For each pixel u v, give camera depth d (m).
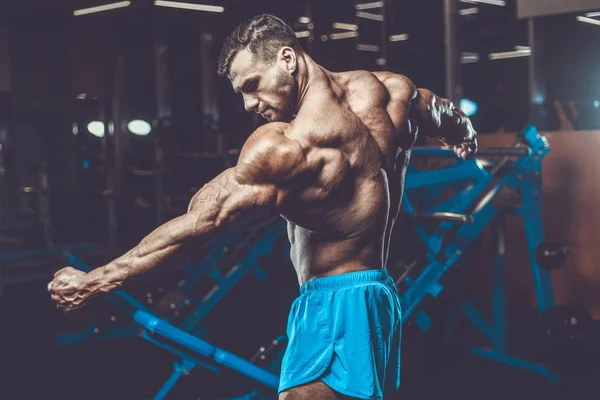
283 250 5.64
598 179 4.97
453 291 4.34
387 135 1.72
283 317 5.34
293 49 1.65
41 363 4.43
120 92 9.41
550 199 5.21
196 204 1.53
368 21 10.12
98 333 4.66
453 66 6.03
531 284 5.33
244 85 1.65
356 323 1.65
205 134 8.12
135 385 3.98
